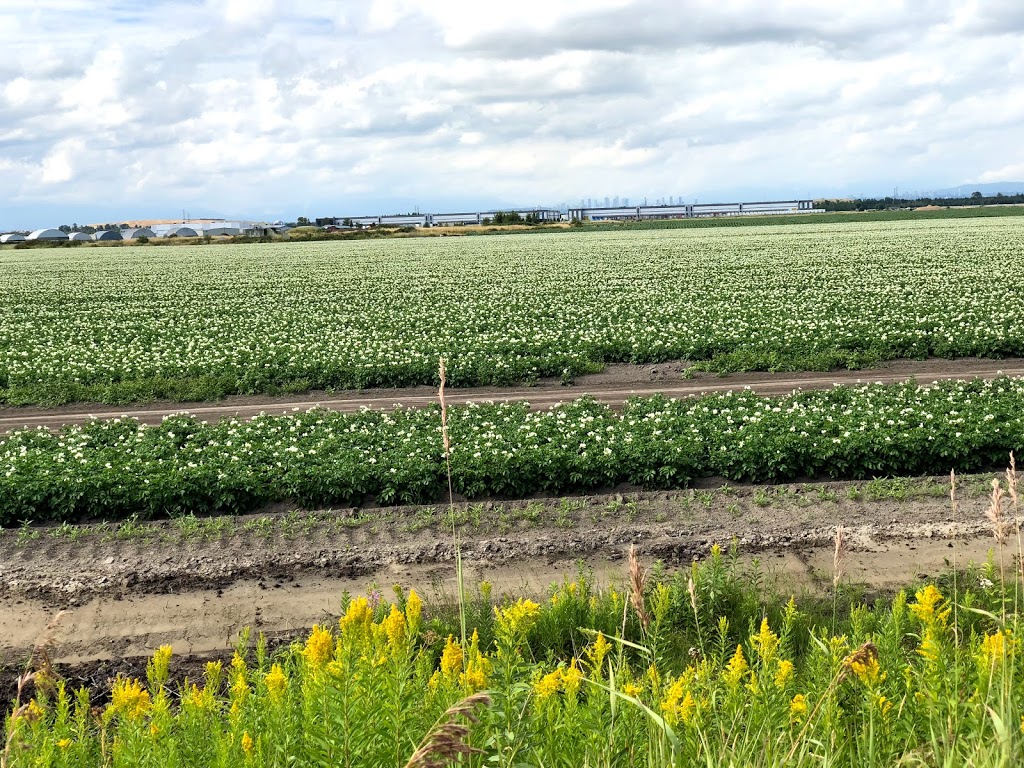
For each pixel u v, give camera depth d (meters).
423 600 10.58
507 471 15.23
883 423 17.06
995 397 19.53
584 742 4.59
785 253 61.50
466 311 37.06
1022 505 13.05
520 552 12.35
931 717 4.88
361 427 19.25
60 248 115.44
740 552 11.98
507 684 5.02
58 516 14.76
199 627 10.38
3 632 10.43
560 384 24.78
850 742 5.01
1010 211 121.31
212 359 28.06
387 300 42.12
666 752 4.60
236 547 12.95
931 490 13.99
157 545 13.16
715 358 26.17
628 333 29.69
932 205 180.62
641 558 12.00
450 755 3.17
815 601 10.09
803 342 26.92
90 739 5.66
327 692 4.33
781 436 16.02
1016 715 4.48
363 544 12.94
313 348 29.11
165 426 19.83
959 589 9.67
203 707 5.27
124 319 38.69
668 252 67.31
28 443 18.89
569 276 50.72
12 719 4.77
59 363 28.53
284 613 10.71
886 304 33.72
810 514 13.40
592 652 6.43
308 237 124.25
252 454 16.70
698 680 5.82
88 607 11.03
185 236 147.62
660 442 16.28
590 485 15.39
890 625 6.44
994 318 29.30
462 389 24.67
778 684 5.30
